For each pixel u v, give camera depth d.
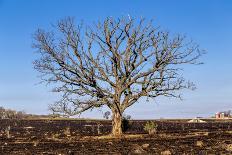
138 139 45.78
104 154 30.42
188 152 30.38
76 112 50.50
